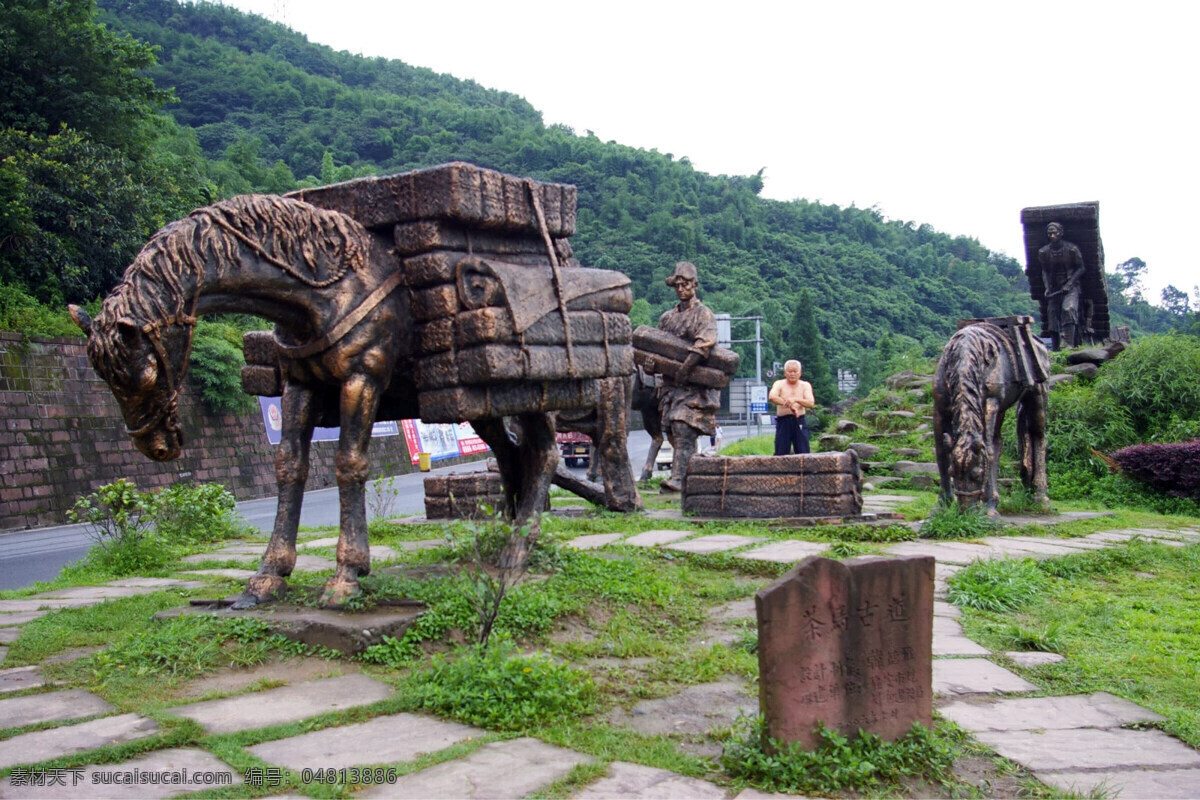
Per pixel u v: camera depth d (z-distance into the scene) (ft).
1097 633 20.17
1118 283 352.90
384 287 19.10
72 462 66.74
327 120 316.60
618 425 37.14
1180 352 58.59
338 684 15.52
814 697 12.34
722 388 46.68
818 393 215.10
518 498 24.40
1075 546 30.30
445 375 19.19
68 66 83.20
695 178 414.62
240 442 84.53
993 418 34.42
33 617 21.68
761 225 370.73
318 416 20.51
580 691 14.96
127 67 86.79
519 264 20.77
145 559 29.43
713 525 33.09
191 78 297.33
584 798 11.22
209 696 14.90
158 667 16.20
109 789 11.40
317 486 90.43
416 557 25.31
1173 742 13.80
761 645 12.23
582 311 21.39
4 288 68.49
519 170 347.77
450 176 18.79
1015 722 14.56
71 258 75.41
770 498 34.45
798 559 26.02
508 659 15.11
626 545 28.55
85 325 15.79
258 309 17.87
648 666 17.02
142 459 72.69
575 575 22.17
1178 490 46.42
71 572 29.60
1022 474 40.34
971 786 12.16
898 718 13.01
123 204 79.92
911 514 37.55
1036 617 21.63
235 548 33.65
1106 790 11.92
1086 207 74.08
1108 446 53.98
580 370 21.06
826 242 381.19
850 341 298.15
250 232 17.25
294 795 11.32
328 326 18.37
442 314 19.12
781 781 11.79
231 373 81.76
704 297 280.92
